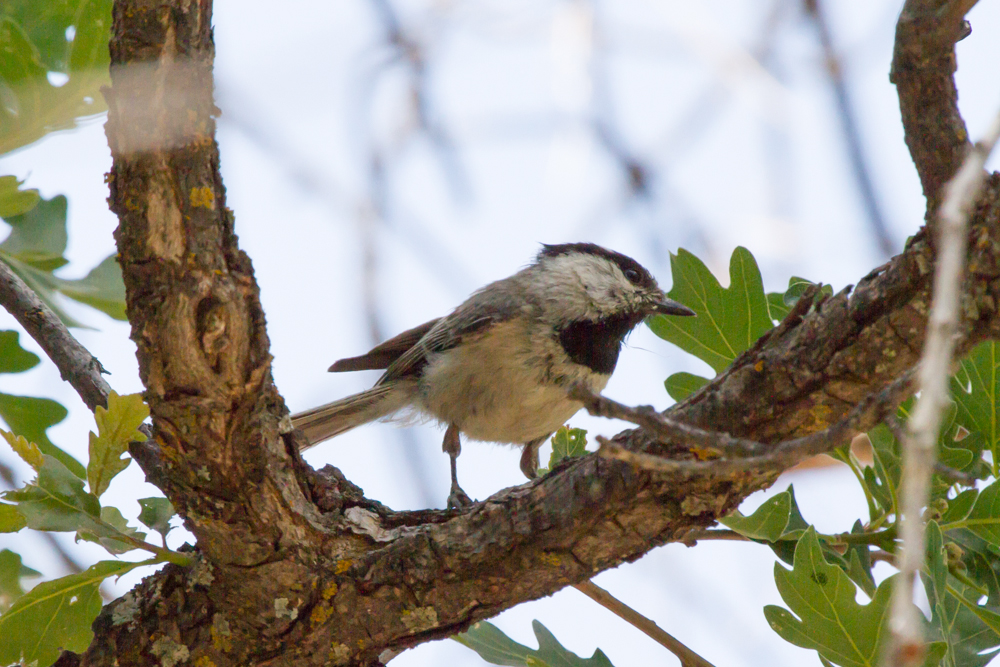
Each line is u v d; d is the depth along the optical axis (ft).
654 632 19.69
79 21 20.52
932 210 15.05
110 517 18.29
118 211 15.33
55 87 20.30
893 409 11.71
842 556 19.44
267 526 17.44
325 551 18.38
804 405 16.31
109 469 17.46
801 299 16.33
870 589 18.37
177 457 16.57
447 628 18.79
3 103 20.12
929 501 19.25
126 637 18.57
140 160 14.92
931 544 17.35
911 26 14.33
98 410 17.11
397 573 18.26
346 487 19.38
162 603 18.69
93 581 17.87
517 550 17.98
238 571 17.94
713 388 16.96
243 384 15.98
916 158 15.16
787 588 17.13
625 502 17.37
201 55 15.23
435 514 19.38
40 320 21.88
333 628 18.43
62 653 18.61
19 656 17.53
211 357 15.58
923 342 15.11
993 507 18.89
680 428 12.58
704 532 19.97
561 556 17.99
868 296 15.49
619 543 17.89
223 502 16.98
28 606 17.57
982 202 14.33
